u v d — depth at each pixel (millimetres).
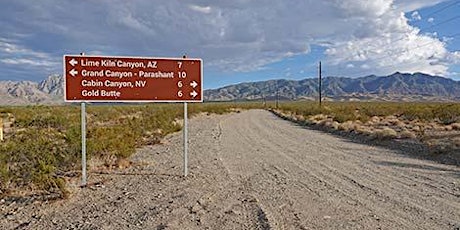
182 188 11094
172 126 30703
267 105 145750
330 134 30500
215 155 17938
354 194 10492
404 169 14484
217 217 8406
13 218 8469
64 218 8438
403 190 10969
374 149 20656
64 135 16734
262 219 8219
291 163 15844
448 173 13680
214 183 11867
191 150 19609
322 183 11930
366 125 35688
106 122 35188
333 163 15883
